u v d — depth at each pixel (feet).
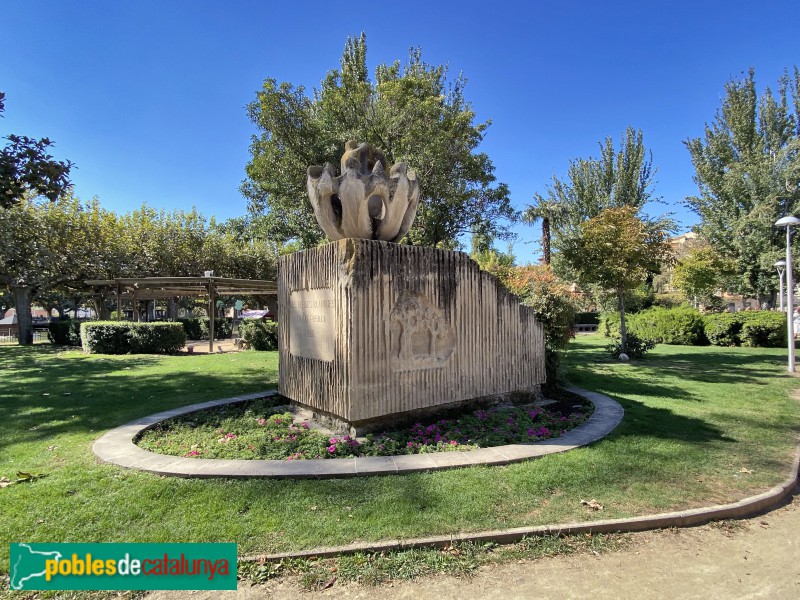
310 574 9.04
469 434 17.84
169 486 12.46
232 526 10.48
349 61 56.59
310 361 19.97
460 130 51.37
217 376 33.86
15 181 20.47
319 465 13.83
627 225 42.27
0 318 159.33
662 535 10.82
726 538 10.77
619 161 93.97
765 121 80.33
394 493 12.15
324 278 18.85
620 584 8.93
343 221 18.84
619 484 13.14
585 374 34.68
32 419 20.42
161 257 74.69
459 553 9.80
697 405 24.08
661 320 63.46
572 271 52.39
